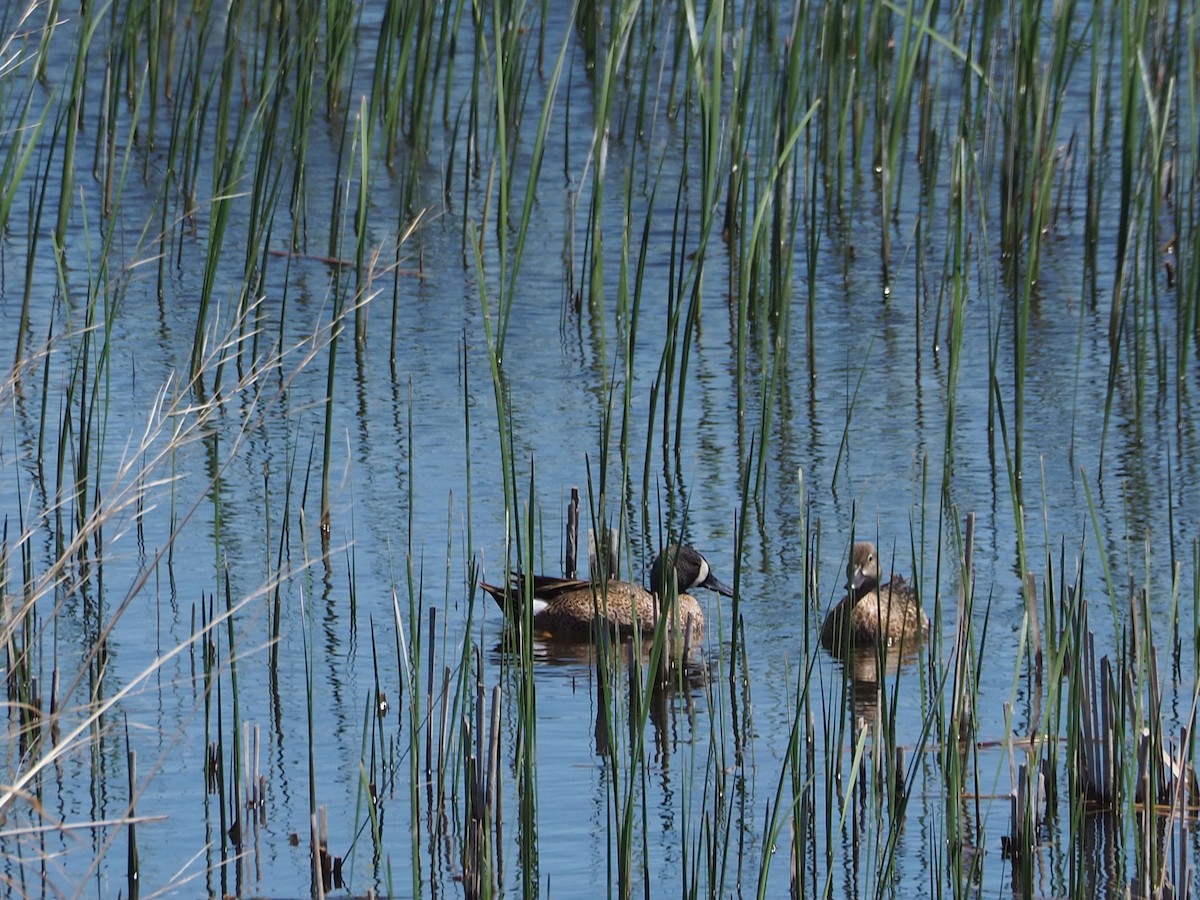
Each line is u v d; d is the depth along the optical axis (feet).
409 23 83.46
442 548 49.32
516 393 62.03
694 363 65.67
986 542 50.03
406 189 79.10
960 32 98.07
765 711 40.29
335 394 61.57
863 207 84.33
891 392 62.90
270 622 44.14
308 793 35.91
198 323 60.29
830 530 51.01
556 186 85.61
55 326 66.74
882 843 34.35
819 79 81.87
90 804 35.19
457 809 34.50
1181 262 65.82
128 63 92.22
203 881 32.48
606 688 34.78
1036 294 73.26
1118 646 35.55
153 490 52.49
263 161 66.64
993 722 39.52
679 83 99.14
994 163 84.28
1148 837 31.65
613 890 32.35
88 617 44.09
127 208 80.53
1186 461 55.98
